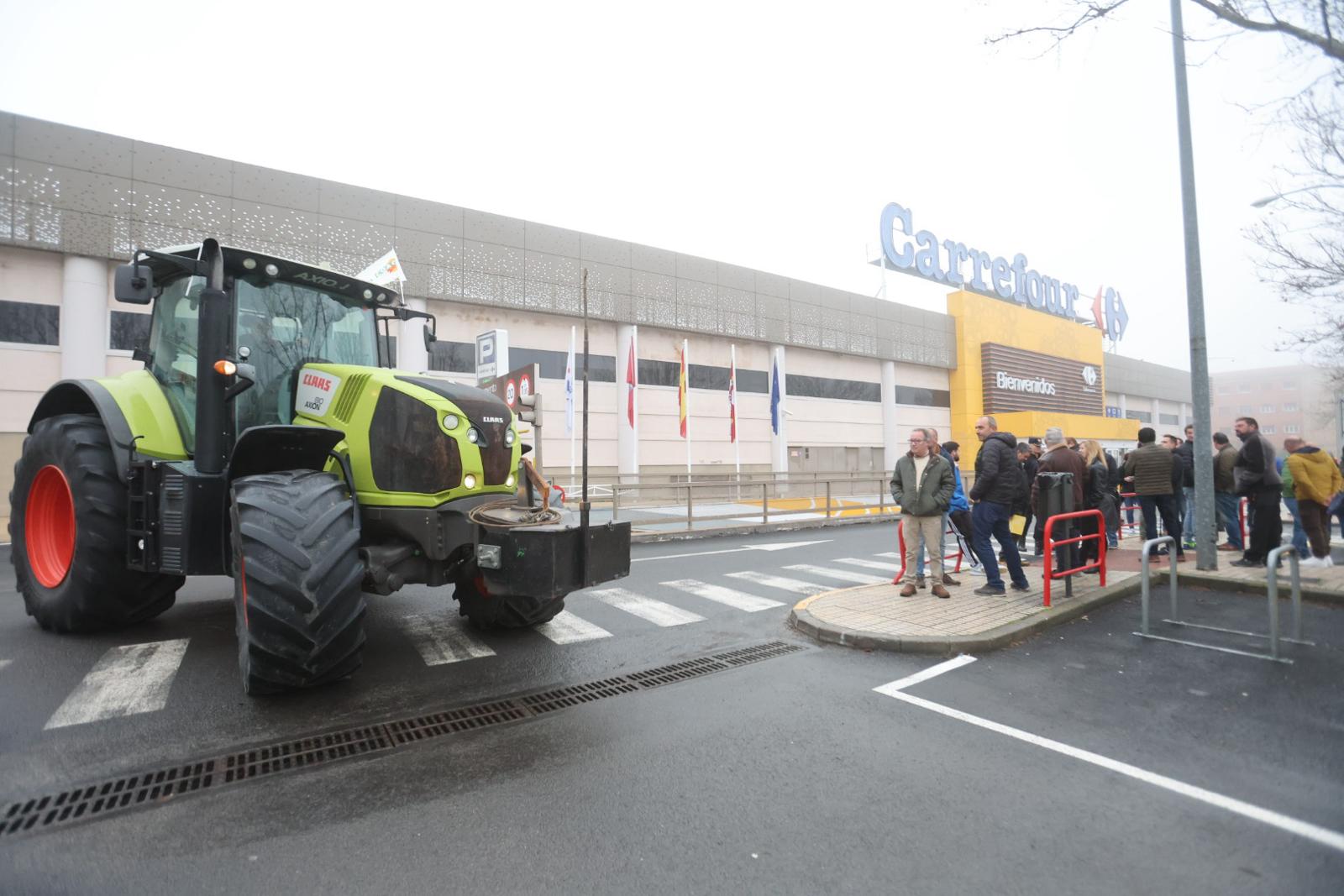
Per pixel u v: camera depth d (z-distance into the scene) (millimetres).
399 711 4016
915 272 31938
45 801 2930
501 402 5141
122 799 2961
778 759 3418
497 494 4898
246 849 2584
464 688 4438
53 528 5828
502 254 18344
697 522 14984
